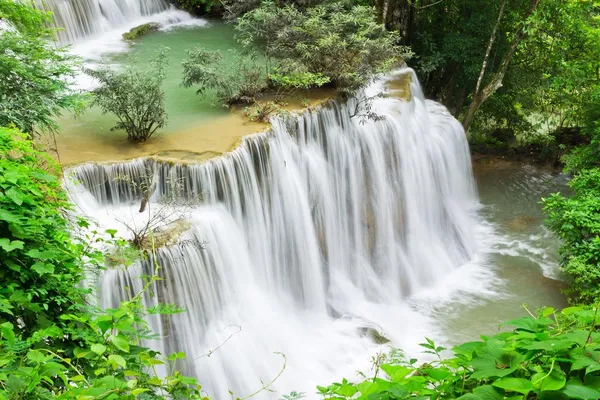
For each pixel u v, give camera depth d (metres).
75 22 18.36
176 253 10.21
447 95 22.89
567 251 14.48
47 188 7.02
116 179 11.20
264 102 14.57
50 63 10.99
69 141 12.21
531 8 19.56
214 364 10.72
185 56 18.23
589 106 20.42
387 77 18.33
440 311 14.43
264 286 13.04
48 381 4.21
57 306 5.91
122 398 3.75
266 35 16.41
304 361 12.04
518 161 22.16
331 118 14.94
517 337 3.53
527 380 3.17
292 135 13.80
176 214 11.02
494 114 23.34
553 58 21.81
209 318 11.06
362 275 15.02
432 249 16.64
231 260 11.63
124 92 12.19
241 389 10.88
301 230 13.81
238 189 12.24
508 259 16.61
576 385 3.12
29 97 9.67
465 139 19.62
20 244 5.38
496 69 22.20
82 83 15.27
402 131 16.27
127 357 4.93
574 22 20.62
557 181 20.83
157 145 12.30
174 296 10.22
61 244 6.21
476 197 19.92
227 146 12.30
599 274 12.93
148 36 19.91
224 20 22.16
